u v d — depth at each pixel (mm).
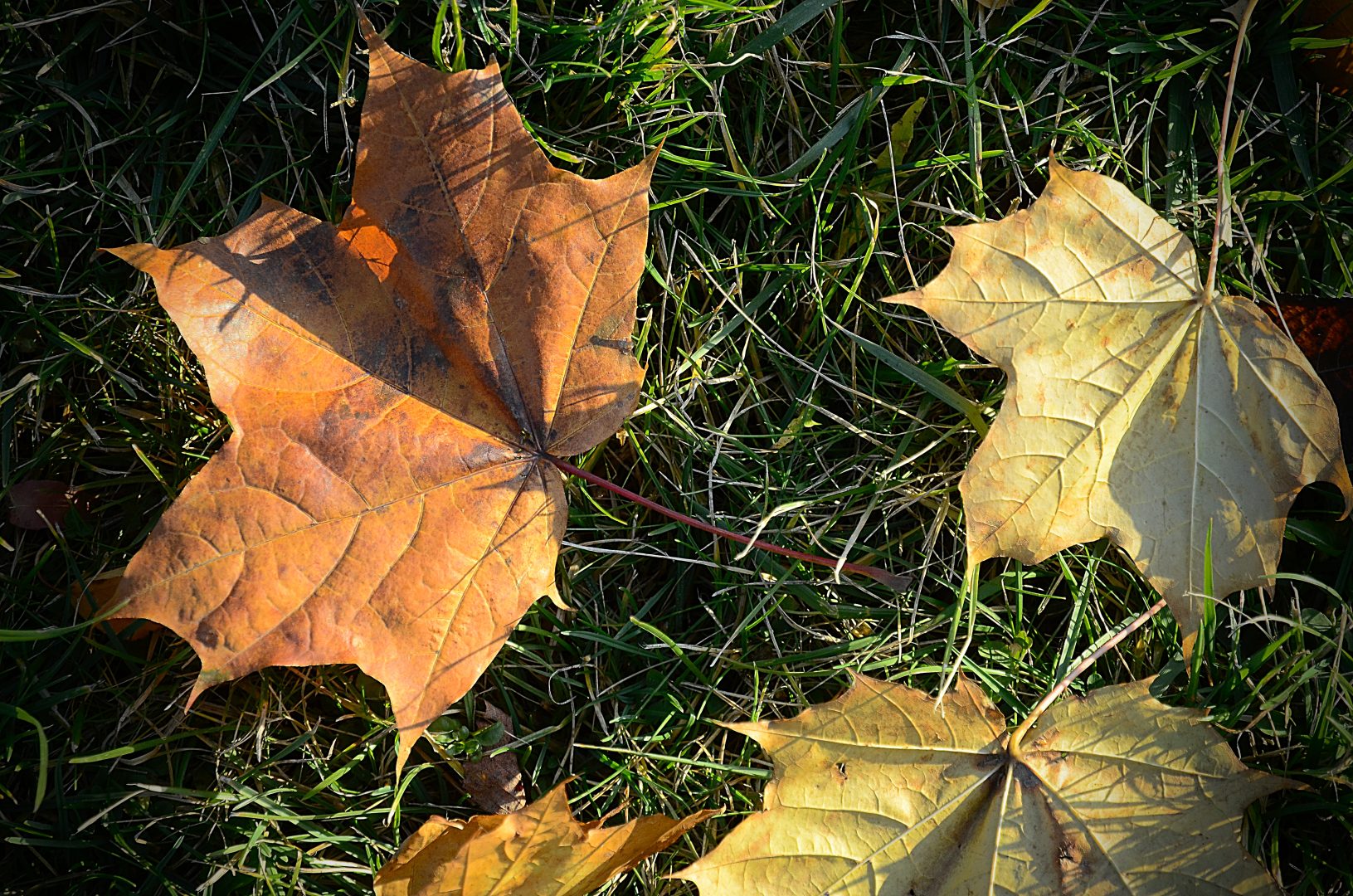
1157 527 476
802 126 516
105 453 504
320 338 459
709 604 507
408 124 460
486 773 498
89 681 496
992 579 508
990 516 471
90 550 502
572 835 452
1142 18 513
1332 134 513
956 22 516
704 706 501
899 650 502
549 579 472
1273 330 476
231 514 451
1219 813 472
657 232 509
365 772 502
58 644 495
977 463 470
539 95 508
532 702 508
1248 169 510
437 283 465
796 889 467
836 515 506
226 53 504
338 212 503
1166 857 472
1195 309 476
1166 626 508
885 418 512
